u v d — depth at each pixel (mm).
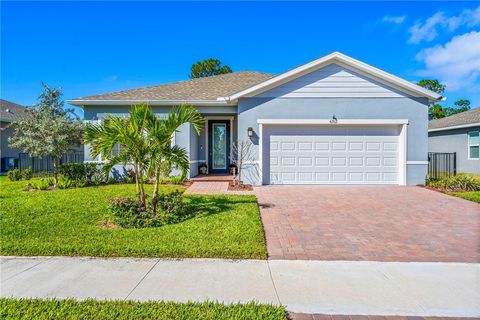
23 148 11875
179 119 7316
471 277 4344
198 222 6832
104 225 6715
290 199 9953
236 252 5059
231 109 14258
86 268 4543
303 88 12836
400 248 5555
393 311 3445
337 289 3951
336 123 12797
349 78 12750
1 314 3201
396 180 12961
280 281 4168
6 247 5219
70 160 16328
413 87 12469
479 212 8266
